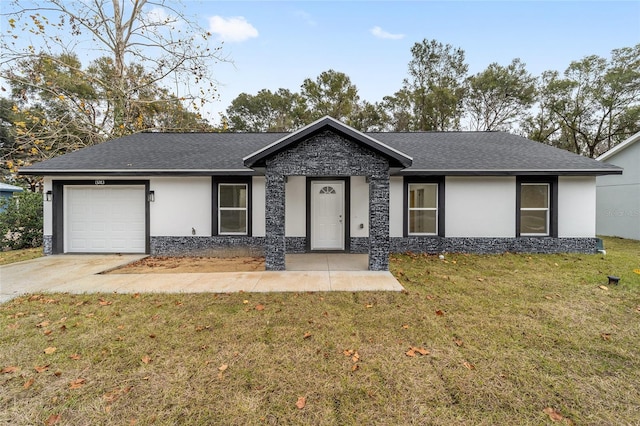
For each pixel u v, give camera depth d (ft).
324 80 85.97
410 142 38.83
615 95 71.46
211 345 11.87
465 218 31.65
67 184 31.22
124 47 54.03
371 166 23.63
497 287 19.44
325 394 9.01
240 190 31.83
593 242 30.94
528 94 81.46
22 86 51.96
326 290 18.86
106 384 9.46
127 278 21.81
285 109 109.19
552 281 20.71
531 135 85.71
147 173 29.50
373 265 23.76
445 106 82.69
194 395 8.95
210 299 17.25
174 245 31.45
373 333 12.92
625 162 43.78
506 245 31.40
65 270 24.25
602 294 17.85
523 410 8.36
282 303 16.62
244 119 111.34
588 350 11.50
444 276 22.25
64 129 50.80
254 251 31.42
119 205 31.76
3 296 17.78
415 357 11.02
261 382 9.56
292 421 7.96
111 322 14.03
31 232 36.63
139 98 57.11
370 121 90.89
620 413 8.27
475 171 29.78
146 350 11.48
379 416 8.15
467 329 13.25
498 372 10.07
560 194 31.22
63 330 13.16
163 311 15.42
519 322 13.96
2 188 48.49
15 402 8.66
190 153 34.14
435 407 8.48
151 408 8.42
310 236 31.83
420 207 32.40
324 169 23.62
